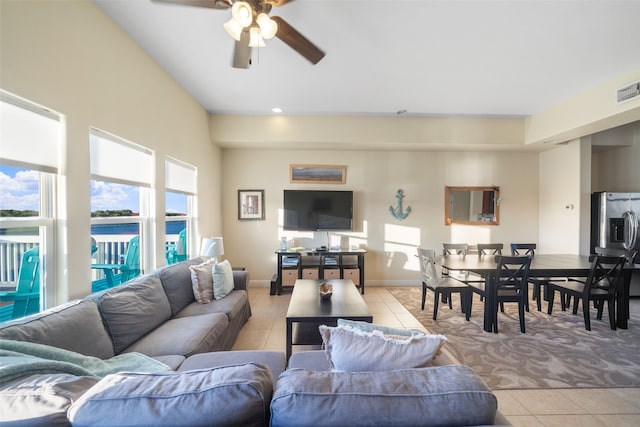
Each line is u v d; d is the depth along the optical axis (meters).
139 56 2.44
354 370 1.02
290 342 2.12
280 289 4.26
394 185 4.80
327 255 4.50
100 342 1.55
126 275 2.40
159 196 2.77
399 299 4.03
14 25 1.40
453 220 4.81
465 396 0.77
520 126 4.29
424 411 0.74
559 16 2.04
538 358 2.36
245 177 4.69
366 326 1.26
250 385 0.74
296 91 3.33
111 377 0.79
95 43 1.94
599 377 2.09
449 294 3.60
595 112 3.19
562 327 2.98
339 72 2.87
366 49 2.46
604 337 2.74
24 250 1.57
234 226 4.69
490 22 2.11
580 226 4.13
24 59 1.46
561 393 1.92
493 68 2.78
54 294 1.71
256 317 3.30
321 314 2.17
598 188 5.08
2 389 0.80
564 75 2.92
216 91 3.34
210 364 1.57
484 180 4.83
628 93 2.86
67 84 1.71
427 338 1.06
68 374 0.99
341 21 2.11
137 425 0.67
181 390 0.73
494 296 2.88
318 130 4.18
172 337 1.86
